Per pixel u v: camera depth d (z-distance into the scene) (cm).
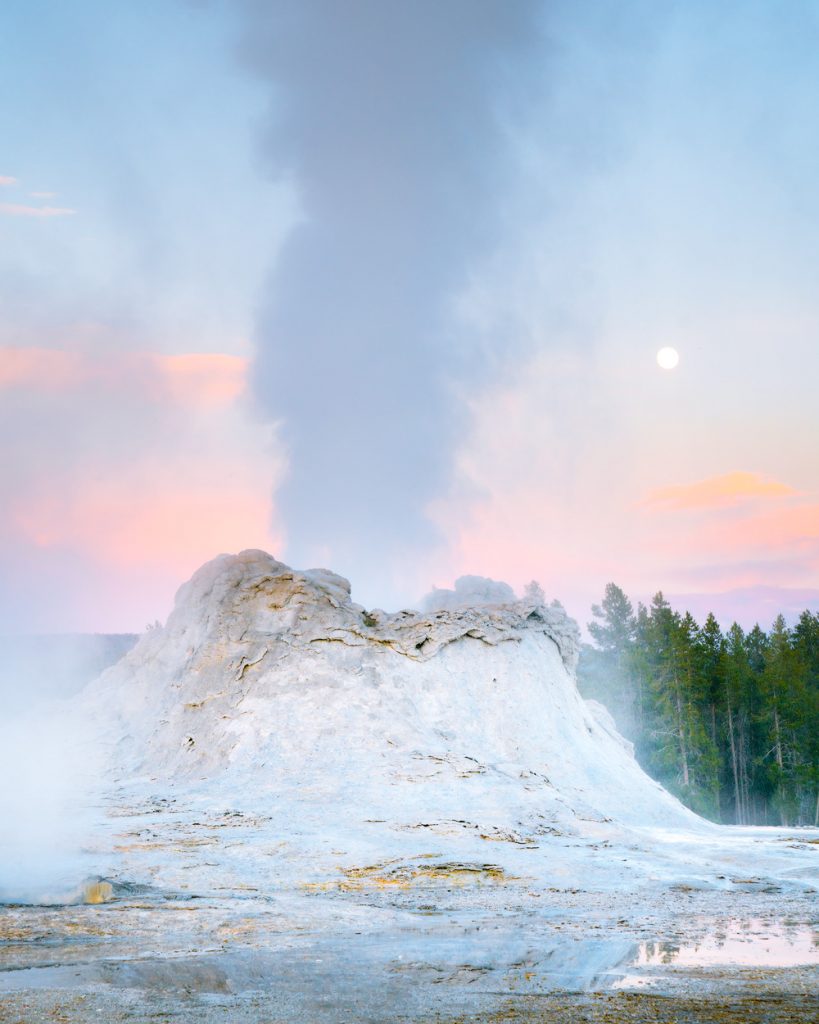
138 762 5228
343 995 2061
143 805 4450
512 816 4378
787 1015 1895
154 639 6234
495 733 5331
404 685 5359
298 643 5478
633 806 5200
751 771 12456
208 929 2720
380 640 5522
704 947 2566
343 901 3155
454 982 2180
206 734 5178
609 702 12144
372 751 4919
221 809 4325
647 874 3706
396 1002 2003
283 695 5244
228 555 6325
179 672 5731
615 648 13375
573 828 4353
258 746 4981
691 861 3981
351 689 5259
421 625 5669
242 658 5472
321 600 5675
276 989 2111
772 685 12069
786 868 3909
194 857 3616
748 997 2039
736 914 3052
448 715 5328
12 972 2248
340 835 3969
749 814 12469
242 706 5241
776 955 2466
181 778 4950
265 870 3503
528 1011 1928
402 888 3384
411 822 4169
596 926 2847
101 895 3044
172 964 2336
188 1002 1995
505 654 5738
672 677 11775
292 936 2666
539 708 5553
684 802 10700
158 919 2816
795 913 3072
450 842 3956
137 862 3525
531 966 2339
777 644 14375
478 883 3484
